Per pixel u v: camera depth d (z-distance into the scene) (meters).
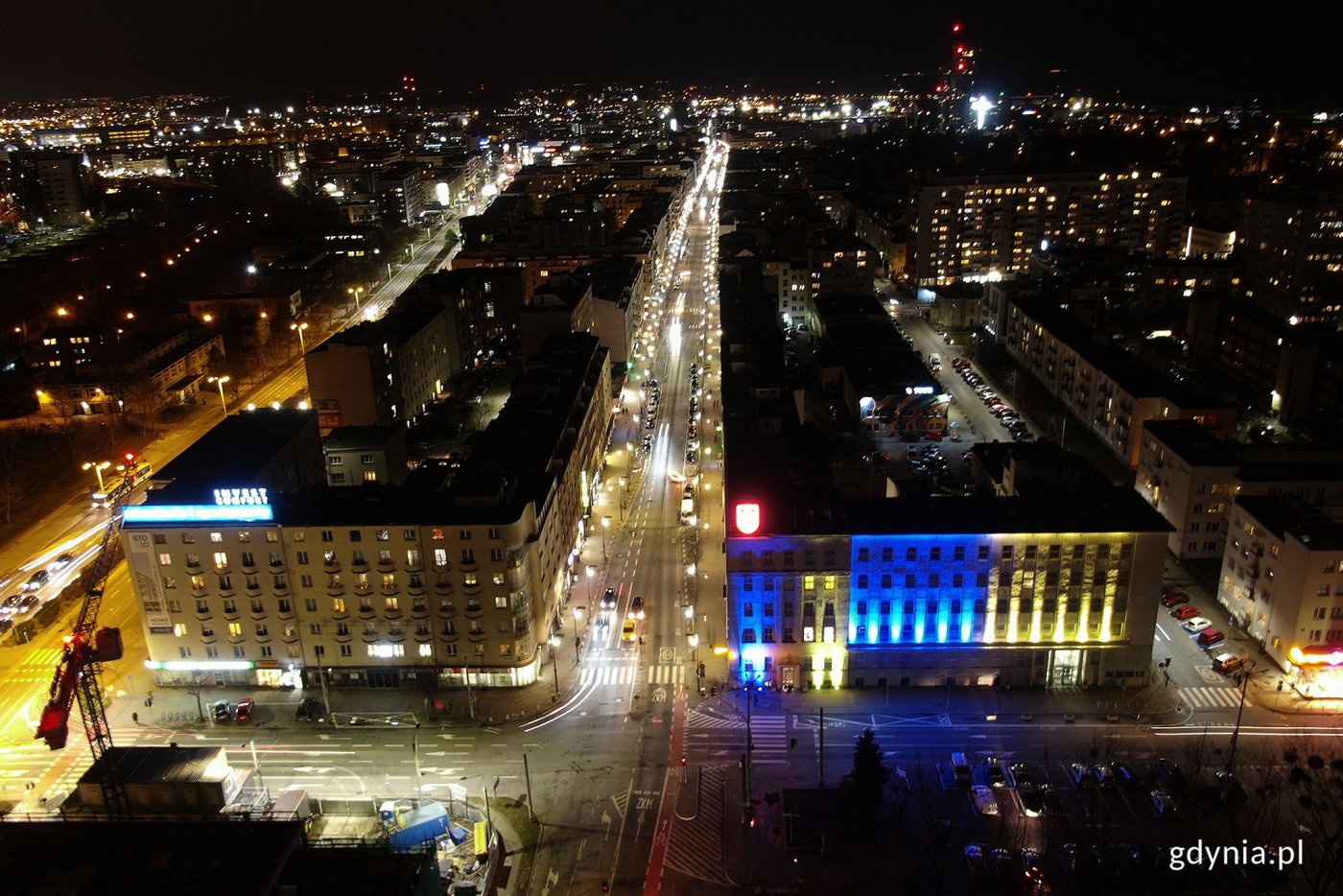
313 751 123.81
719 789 115.44
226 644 134.75
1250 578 139.75
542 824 110.44
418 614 131.75
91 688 131.12
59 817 103.94
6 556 179.12
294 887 72.00
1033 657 130.25
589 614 154.12
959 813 109.44
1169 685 130.62
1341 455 161.75
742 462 147.00
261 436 166.12
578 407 188.00
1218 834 104.94
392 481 187.38
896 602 129.12
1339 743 118.81
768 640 132.12
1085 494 133.12
